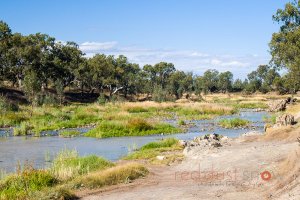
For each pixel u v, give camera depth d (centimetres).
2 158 2481
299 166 1404
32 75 6606
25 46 10156
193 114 6034
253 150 2031
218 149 2250
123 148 2875
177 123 4650
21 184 1612
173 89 13000
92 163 2039
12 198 1449
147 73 16750
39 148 2895
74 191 1579
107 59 13300
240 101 10631
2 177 1750
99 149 2839
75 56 11550
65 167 1855
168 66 16800
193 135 3594
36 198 1430
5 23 9938
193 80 17275
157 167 2080
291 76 6278
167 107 6944
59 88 8681
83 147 2942
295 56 6081
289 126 2795
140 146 2950
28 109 5788
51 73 10462
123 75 12650
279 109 7012
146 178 1795
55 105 7400
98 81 11744
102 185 1664
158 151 2564
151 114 5869
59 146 2995
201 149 2292
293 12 6369
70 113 5884
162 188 1562
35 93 6650
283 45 6219
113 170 1789
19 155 2591
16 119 4769
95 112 5688
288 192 1250
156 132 3747
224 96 14350
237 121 4406
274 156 1802
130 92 13338
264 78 17262
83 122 4709
